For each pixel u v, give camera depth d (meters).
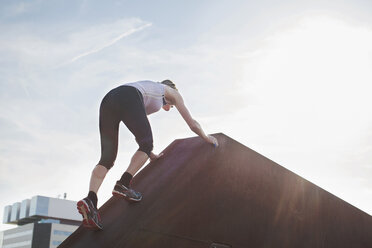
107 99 2.90
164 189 2.80
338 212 4.55
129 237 2.50
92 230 2.74
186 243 2.85
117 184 2.74
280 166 3.92
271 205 3.68
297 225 3.94
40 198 111.38
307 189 4.20
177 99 3.17
